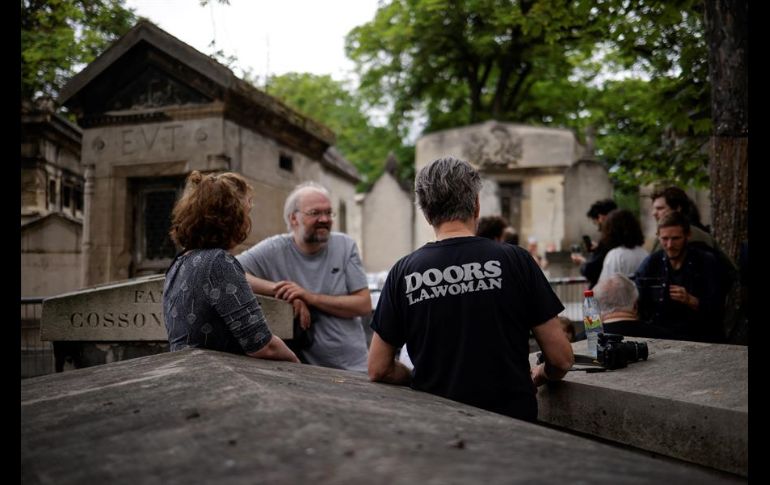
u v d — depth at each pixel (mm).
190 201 2836
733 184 4730
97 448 1252
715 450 1886
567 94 28016
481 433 1435
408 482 1015
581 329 7109
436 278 2461
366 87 29609
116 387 1765
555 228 21641
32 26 9297
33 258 11219
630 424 2189
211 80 8602
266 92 9922
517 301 2404
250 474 1061
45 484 1107
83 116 9242
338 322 4238
